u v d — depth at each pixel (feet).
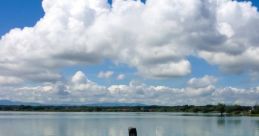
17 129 367.25
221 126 427.33
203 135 310.65
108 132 335.67
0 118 647.15
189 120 596.70
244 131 355.97
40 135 306.96
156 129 370.94
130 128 162.81
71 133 324.80
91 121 542.98
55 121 537.24
